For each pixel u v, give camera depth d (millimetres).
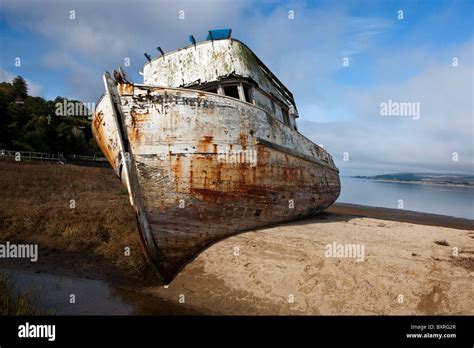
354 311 4703
